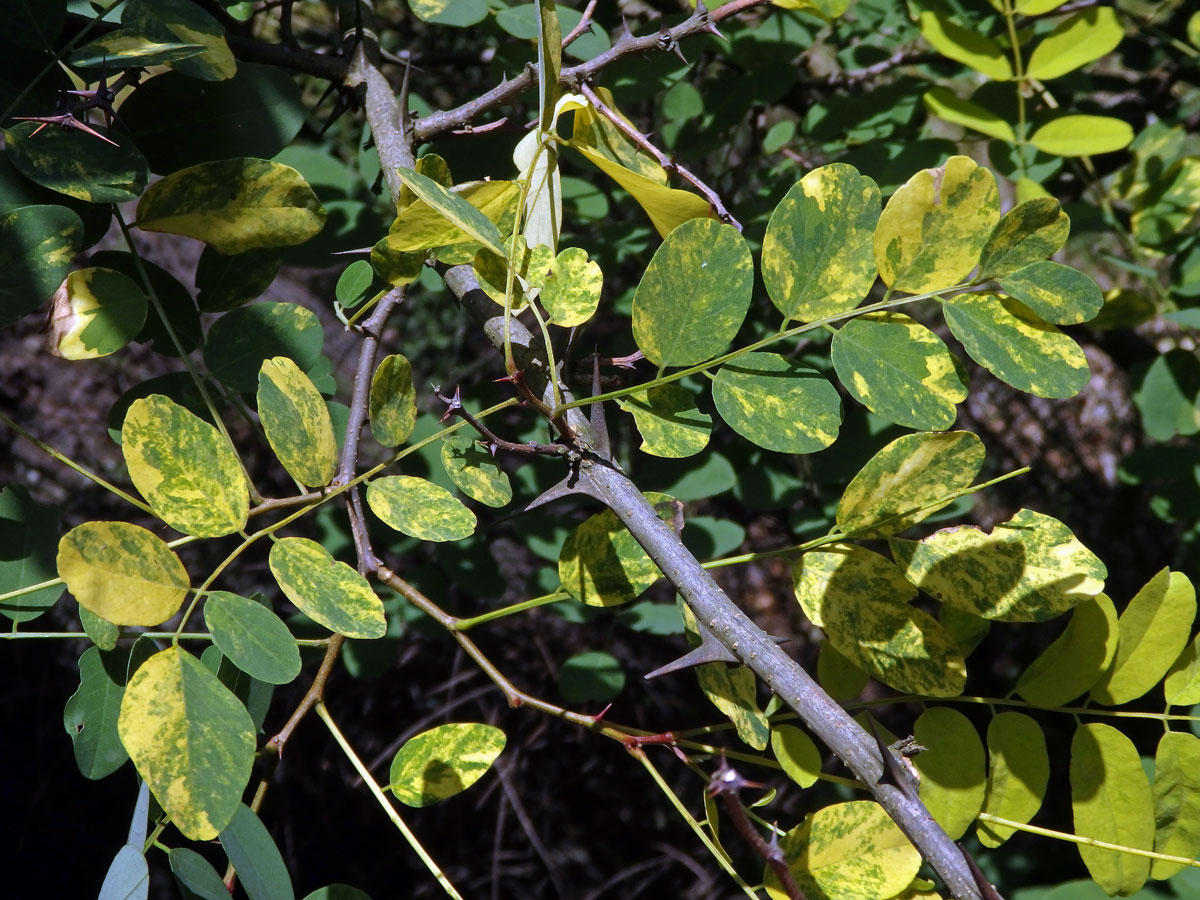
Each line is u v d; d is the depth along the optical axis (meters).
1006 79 0.50
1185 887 0.41
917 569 0.31
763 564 1.28
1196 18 0.68
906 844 0.30
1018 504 1.18
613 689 0.58
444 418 0.29
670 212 0.32
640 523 0.29
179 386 0.37
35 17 0.34
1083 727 0.32
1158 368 0.60
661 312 0.30
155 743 0.27
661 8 0.59
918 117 0.61
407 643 1.22
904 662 0.31
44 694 1.18
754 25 0.67
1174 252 0.61
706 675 0.32
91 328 0.34
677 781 1.25
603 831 1.25
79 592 0.26
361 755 1.23
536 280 0.30
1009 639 1.17
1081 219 0.57
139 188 0.34
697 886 1.21
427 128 0.39
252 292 0.38
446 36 0.88
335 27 0.94
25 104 0.34
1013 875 0.75
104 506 1.23
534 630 1.26
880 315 0.30
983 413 1.20
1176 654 0.32
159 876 0.89
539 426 0.57
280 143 0.37
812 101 0.68
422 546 0.56
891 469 0.31
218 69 0.35
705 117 0.60
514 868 1.22
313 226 0.36
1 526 0.34
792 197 0.30
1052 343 0.30
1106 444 1.20
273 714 1.22
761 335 0.56
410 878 1.22
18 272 0.32
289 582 0.29
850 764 0.27
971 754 0.32
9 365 1.24
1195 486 0.61
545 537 0.56
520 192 0.29
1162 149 0.65
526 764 1.25
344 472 0.33
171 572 0.28
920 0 0.50
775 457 0.56
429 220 0.29
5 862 1.10
